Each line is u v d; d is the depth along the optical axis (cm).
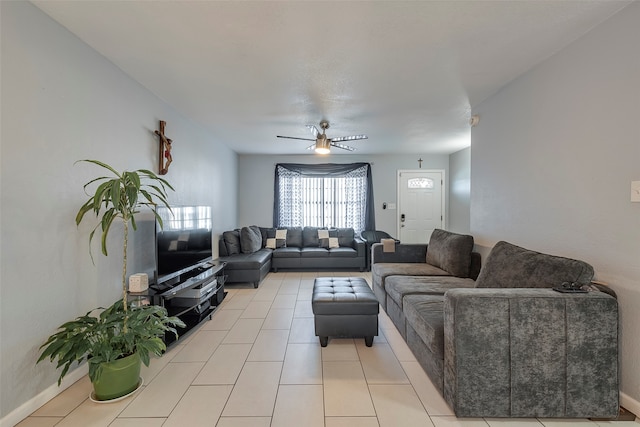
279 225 636
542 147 236
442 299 236
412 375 208
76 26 190
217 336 272
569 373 159
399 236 652
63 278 191
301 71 253
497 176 296
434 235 382
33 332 171
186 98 313
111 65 237
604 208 184
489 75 261
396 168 652
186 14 178
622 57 173
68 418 165
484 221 321
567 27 190
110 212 184
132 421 163
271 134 464
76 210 201
